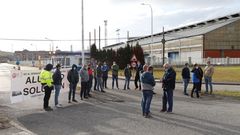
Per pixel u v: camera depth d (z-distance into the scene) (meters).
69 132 10.99
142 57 63.50
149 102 13.86
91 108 16.56
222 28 82.31
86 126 11.98
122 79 45.34
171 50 94.25
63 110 15.94
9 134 10.52
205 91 24.30
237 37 83.62
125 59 65.38
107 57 67.50
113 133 10.77
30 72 18.12
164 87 15.02
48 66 16.06
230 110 15.88
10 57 195.75
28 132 10.84
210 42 81.50
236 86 33.47
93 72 26.17
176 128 11.53
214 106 17.45
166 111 15.24
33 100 19.61
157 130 11.20
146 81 13.87
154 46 101.19
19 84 17.58
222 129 11.33
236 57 83.44
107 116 14.13
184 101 19.70
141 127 11.73
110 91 25.39
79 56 69.19
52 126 12.03
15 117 13.89
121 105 17.67
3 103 18.33
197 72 21.53
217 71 52.44
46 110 15.83
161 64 81.94
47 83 15.88
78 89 25.66
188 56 87.06
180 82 38.66
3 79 41.16
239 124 12.22
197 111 15.51
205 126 11.86
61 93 22.06
